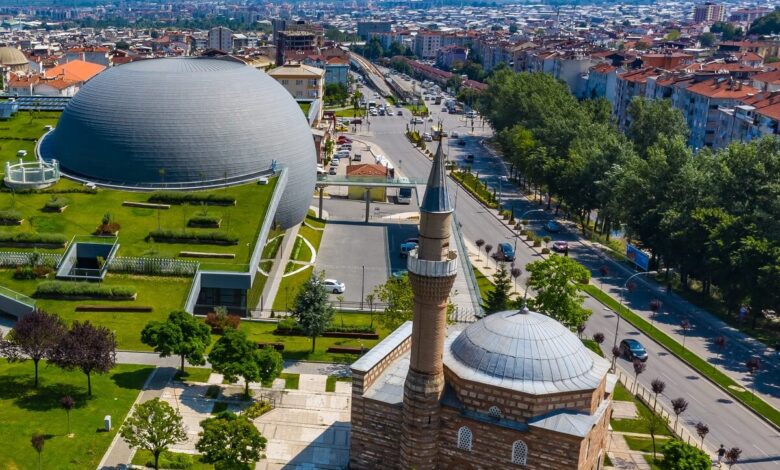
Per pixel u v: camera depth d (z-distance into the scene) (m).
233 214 157.38
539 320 86.50
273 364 103.50
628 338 135.88
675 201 166.38
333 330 127.44
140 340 115.38
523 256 178.88
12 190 163.62
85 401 98.38
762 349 134.00
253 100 175.88
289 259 166.62
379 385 90.38
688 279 169.75
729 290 146.38
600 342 128.12
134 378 106.44
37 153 183.75
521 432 81.31
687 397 115.50
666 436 103.25
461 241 172.75
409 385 84.44
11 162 180.38
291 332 126.69
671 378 121.50
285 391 107.81
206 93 170.38
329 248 177.25
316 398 106.75
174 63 181.62
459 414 84.00
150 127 166.38
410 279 82.06
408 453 85.62
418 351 83.44
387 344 95.38
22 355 108.56
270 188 169.12
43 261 133.88
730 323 145.50
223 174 169.88
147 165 166.88
